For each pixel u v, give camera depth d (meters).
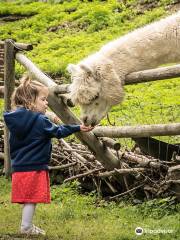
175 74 7.86
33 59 22.45
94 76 9.16
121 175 8.88
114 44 9.50
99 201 8.80
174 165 8.55
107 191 9.26
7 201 8.96
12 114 6.72
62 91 9.23
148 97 16.86
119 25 24.89
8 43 10.89
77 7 28.58
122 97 9.35
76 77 9.19
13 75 11.03
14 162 6.78
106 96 9.24
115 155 9.34
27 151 6.72
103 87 9.20
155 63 9.52
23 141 6.73
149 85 18.31
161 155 9.01
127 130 8.43
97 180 9.30
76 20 26.78
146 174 8.71
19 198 6.73
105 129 8.77
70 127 6.72
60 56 22.50
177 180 8.05
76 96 9.15
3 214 8.09
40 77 9.84
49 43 24.20
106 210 8.26
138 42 9.42
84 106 9.38
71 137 12.15
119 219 7.74
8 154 10.91
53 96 9.37
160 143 8.98
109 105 9.41
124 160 9.23
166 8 25.20
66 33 25.73
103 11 26.20
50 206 8.57
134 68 9.36
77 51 22.66
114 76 9.20
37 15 28.52
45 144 6.76
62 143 10.30
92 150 8.98
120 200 8.74
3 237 6.37
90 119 9.40
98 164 9.51
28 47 10.73
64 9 28.64
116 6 26.81
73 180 9.69
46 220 7.74
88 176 9.38
